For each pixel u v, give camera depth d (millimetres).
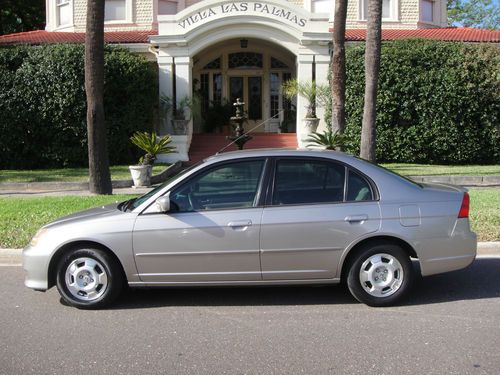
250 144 21469
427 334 4785
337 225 5348
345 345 4562
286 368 4137
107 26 23906
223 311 5492
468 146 19016
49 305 5750
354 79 18969
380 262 5445
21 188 14336
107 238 5387
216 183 5539
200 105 22547
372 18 13320
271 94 25547
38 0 31750
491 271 6887
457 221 5484
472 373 4016
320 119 20688
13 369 4168
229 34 20750
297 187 5500
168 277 5422
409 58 18672
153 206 5461
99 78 11945
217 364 4223
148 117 19812
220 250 5348
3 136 18703
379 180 5527
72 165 19375
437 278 6598
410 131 18953
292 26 20500
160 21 20531
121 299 5906
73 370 4141
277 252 5348
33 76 18562
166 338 4777
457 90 18594
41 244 5523
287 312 5434
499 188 13328
